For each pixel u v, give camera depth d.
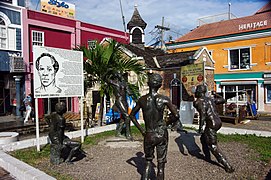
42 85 7.08
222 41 23.23
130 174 5.29
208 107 5.69
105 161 6.21
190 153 6.87
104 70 10.21
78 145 6.06
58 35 19.77
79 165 5.90
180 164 5.93
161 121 4.28
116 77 8.75
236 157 6.39
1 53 16.05
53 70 7.34
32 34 18.02
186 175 5.18
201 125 5.72
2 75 17.41
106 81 9.95
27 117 14.03
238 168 5.57
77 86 8.07
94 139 8.80
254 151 6.93
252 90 21.55
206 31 26.80
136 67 11.02
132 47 21.20
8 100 17.47
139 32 23.70
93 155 6.78
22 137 11.15
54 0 20.09
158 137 4.19
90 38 22.67
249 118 16.41
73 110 20.17
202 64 12.60
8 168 5.61
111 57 10.50
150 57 20.20
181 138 8.41
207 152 6.09
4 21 16.20
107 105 16.08
